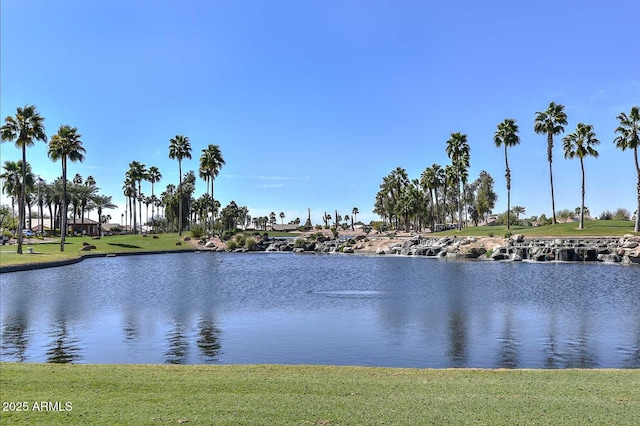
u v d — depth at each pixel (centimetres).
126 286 3894
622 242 6372
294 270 5538
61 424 830
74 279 4428
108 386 1085
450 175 11706
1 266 4934
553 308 2711
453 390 1067
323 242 10769
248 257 8212
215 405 941
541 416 877
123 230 17225
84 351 1791
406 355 1717
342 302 3009
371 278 4544
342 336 2023
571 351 1761
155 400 975
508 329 2150
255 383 1120
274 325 2267
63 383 1110
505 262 6488
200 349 1816
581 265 5756
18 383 1109
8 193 9744
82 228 12850
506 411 906
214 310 2714
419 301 3025
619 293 3303
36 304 2931
